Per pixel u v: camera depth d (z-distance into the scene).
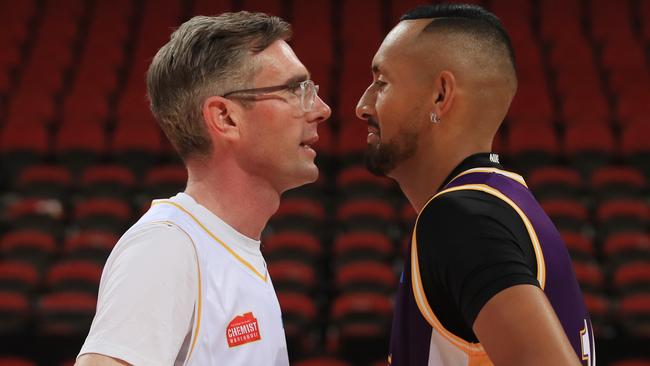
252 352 3.43
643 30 26.06
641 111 21.80
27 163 20.14
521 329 2.62
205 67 3.48
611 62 24.19
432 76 3.30
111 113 22.27
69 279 15.26
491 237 2.82
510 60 3.39
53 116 21.70
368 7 27.25
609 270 16.44
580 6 27.16
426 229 2.96
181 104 3.53
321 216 17.78
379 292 15.30
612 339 12.80
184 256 3.30
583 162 20.05
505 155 20.28
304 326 14.28
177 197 3.57
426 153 3.35
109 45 24.95
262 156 3.55
